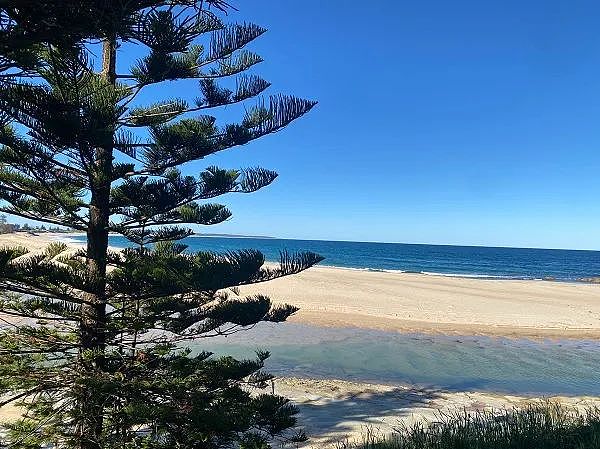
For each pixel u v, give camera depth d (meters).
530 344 14.83
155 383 4.00
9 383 3.86
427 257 92.38
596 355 13.74
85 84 3.51
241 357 11.49
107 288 4.05
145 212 4.21
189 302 4.26
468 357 12.91
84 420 3.89
